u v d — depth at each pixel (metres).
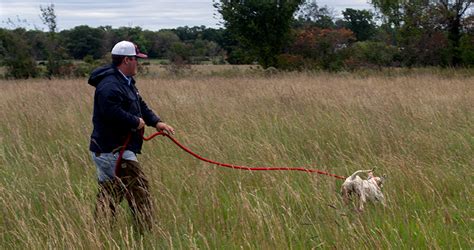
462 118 9.16
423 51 29.66
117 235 4.65
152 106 10.95
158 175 6.05
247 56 32.41
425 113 9.46
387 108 10.01
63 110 10.74
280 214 4.98
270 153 6.73
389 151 6.87
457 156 7.11
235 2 31.83
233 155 7.04
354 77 21.67
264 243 4.26
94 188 5.83
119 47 4.96
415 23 30.42
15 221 4.81
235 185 5.89
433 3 30.48
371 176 5.68
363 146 7.45
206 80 19.70
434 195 5.34
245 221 4.72
